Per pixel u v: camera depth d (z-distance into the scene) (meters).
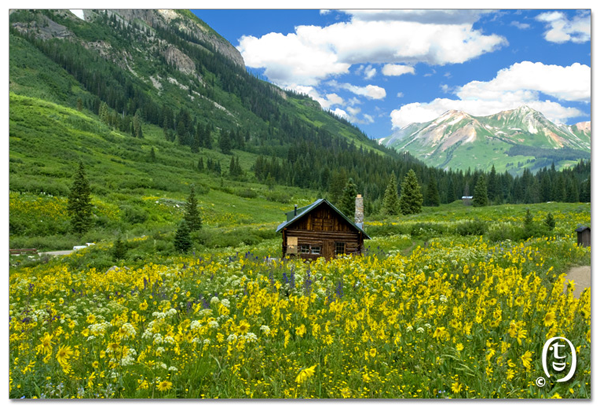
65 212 62.94
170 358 7.05
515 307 8.77
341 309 8.97
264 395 6.44
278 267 16.55
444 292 9.84
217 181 155.50
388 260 17.38
